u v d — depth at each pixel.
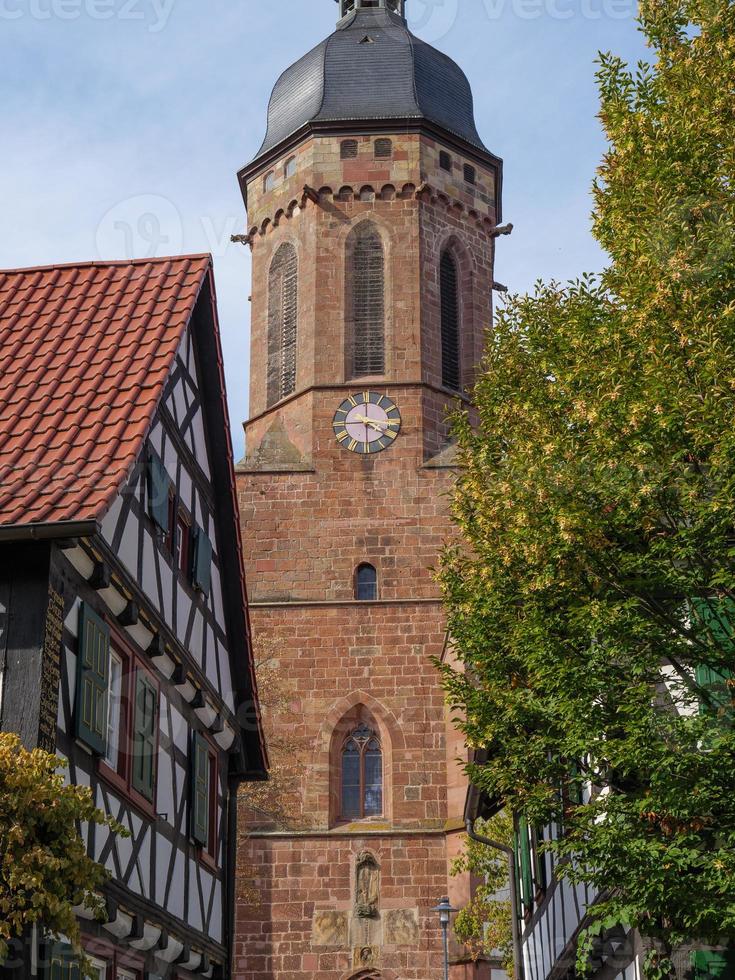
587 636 13.91
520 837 23.41
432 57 46.75
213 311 18.77
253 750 20.61
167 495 16.25
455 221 44.78
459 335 44.28
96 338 16.69
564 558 13.94
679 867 12.59
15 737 11.43
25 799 11.05
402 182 44.06
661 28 15.20
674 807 12.60
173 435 17.31
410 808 38.22
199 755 18.16
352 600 40.09
